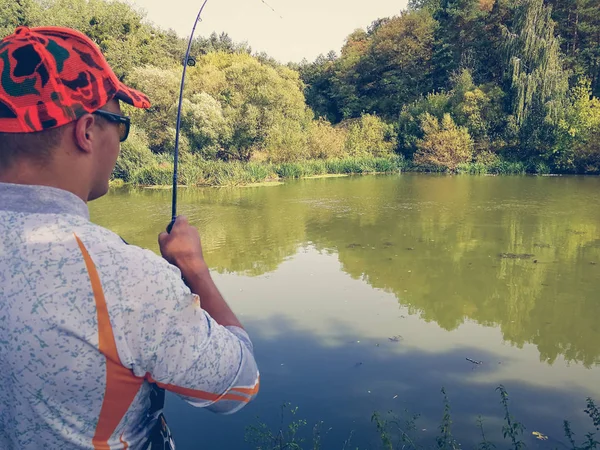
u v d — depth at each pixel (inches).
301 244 332.8
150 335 26.4
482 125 979.9
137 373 27.0
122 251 26.8
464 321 203.2
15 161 27.2
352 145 1048.2
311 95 1683.1
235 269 277.1
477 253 305.7
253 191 624.4
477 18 1296.8
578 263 282.5
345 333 189.6
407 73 1481.3
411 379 155.9
